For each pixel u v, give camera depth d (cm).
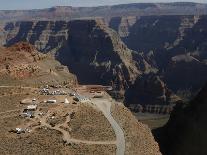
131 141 15788
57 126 16512
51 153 13988
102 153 14300
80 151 14312
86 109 18812
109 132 16212
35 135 15550
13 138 15262
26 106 19262
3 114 18075
